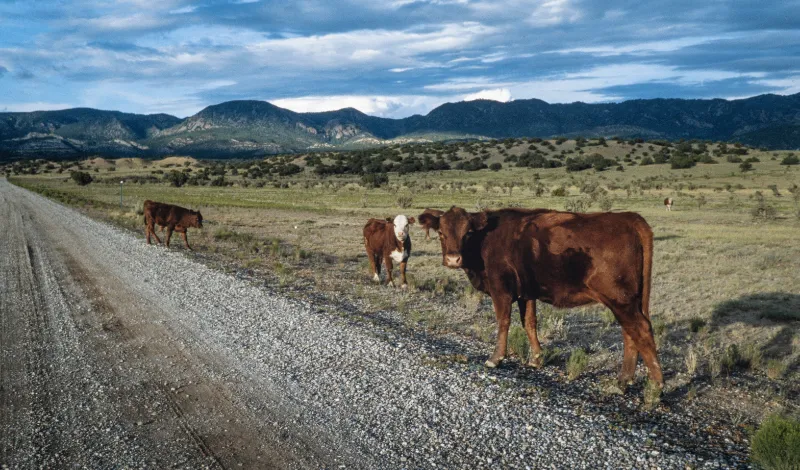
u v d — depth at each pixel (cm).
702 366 784
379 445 541
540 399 627
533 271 689
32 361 834
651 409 620
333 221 3841
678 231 3003
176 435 579
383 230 1420
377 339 874
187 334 959
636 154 15762
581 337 947
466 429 565
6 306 1202
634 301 634
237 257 1939
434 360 766
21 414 640
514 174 12531
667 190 7931
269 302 1170
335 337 899
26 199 5859
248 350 855
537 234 682
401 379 707
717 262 1852
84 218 3478
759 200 5378
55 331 999
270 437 569
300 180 13012
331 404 643
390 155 18075
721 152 14338
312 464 510
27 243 2289
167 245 2189
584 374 745
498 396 638
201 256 1933
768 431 471
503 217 730
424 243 2541
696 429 567
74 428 600
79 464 519
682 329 1013
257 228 3272
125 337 955
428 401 637
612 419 579
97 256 1917
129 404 664
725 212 4575
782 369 741
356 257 2034
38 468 512
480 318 1077
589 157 13212
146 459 527
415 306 1184
